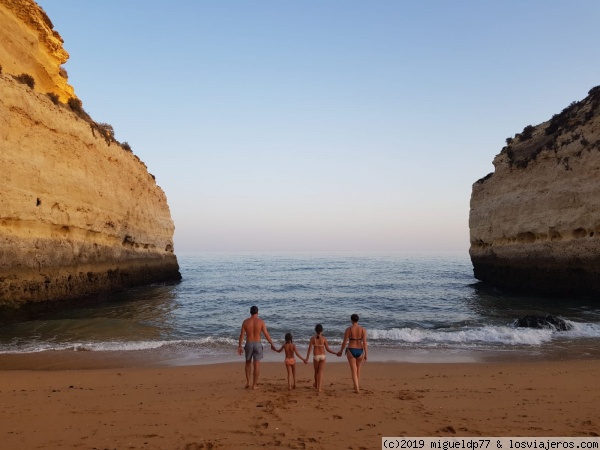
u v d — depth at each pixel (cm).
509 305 2433
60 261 2173
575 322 1753
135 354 1283
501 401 731
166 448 505
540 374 982
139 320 1992
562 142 2650
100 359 1216
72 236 2358
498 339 1490
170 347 1382
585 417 634
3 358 1219
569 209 2497
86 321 1812
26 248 1897
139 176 3612
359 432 563
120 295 2967
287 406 692
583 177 2420
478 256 3597
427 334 1569
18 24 2511
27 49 2577
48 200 2105
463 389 833
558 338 1501
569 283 2498
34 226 1994
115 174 3067
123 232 3139
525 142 3191
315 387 832
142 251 3575
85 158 2581
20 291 1841
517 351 1311
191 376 987
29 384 898
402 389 836
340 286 3916
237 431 567
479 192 3609
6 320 1747
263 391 809
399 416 637
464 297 2916
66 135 2356
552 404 711
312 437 542
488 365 1109
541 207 2738
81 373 1016
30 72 2586
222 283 4328
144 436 548
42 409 683
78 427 587
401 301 2778
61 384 901
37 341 1466
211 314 2264
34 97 2066
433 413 654
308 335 1677
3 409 683
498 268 3256
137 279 3403
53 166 2184
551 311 2150
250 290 3603
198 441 529
